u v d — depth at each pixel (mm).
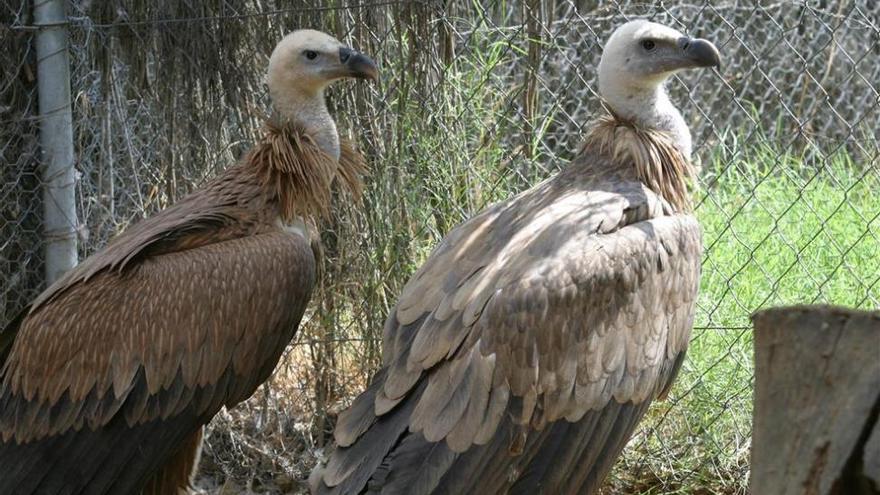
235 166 5254
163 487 5117
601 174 4988
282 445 6207
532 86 6223
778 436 2096
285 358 6309
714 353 6160
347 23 5996
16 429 4766
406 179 6051
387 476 3883
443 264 4586
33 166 6297
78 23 6164
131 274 4812
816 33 9273
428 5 5855
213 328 4754
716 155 8766
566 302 4199
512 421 4082
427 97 5945
